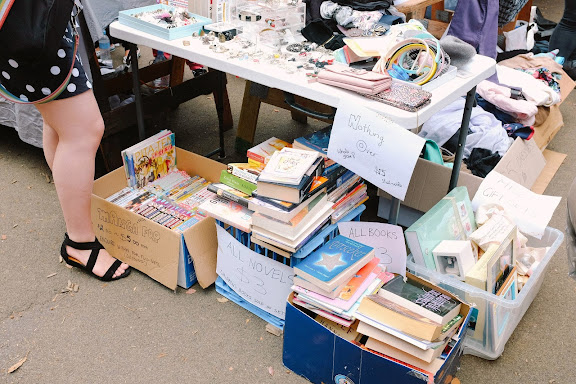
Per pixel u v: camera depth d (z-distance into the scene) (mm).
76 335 1942
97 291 2143
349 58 2027
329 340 1653
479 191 2258
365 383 1633
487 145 2670
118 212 2154
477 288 1807
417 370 1519
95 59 2457
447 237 2043
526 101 2975
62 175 1979
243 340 1952
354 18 2453
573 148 3312
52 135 2078
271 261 1874
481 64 2090
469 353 1922
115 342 1921
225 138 3275
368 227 1858
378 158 1699
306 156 1842
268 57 2045
